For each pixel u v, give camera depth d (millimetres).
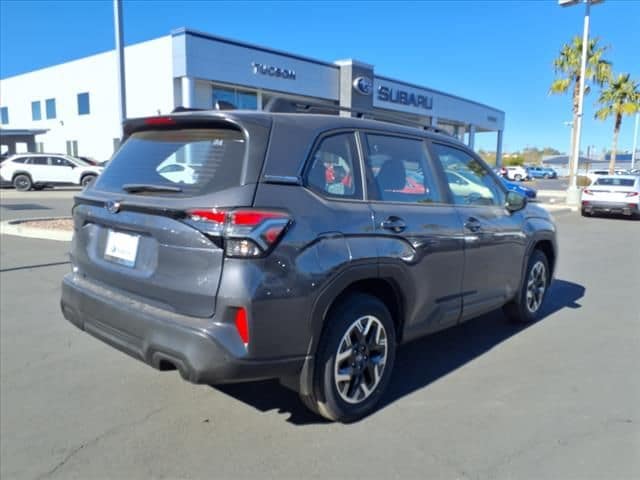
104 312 2998
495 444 2943
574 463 2762
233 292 2496
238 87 26156
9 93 38625
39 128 36000
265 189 2639
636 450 2889
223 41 24484
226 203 2539
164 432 3057
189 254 2607
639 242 11070
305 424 3154
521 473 2674
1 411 3291
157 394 3539
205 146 2889
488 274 4230
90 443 2938
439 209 3725
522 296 4938
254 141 2725
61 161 22734
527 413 3311
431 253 3512
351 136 3236
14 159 22656
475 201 4238
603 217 16641
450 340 4707
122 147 3502
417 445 2930
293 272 2641
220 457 2807
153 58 25734
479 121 45000
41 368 3959
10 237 9570
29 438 2982
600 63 28281
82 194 3379
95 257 3213
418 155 3740
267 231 2543
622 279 7320
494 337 4785
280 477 2633
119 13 10477
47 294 5918
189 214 2604
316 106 3453
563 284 6996
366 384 3238
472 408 3375
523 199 4594
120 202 2947
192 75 23562
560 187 40094
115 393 3553
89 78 31719
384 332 3270
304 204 2773
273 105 3219
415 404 3428
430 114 38094
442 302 3717
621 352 4398
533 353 4375
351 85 29922
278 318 2605
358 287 3193
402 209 3375
